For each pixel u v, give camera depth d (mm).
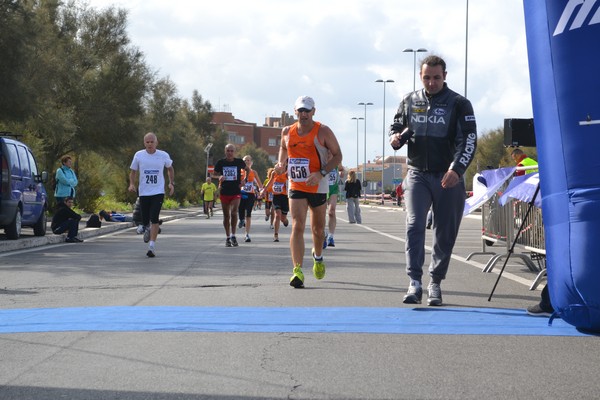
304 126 11469
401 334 7898
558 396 5633
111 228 30469
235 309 9461
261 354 6984
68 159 25406
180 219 46875
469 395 5664
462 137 9633
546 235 7844
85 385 5922
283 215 27000
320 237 11930
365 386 5906
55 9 47531
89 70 48906
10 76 30734
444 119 9742
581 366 6535
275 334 7887
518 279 12750
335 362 6680
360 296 10633
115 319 8727
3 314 9102
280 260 16219
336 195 20719
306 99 11445
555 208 7617
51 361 6695
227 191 20297
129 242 22922
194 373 6301
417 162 9883
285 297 10516
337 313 9172
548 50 7578
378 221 41625
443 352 7074
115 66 50188
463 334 7898
